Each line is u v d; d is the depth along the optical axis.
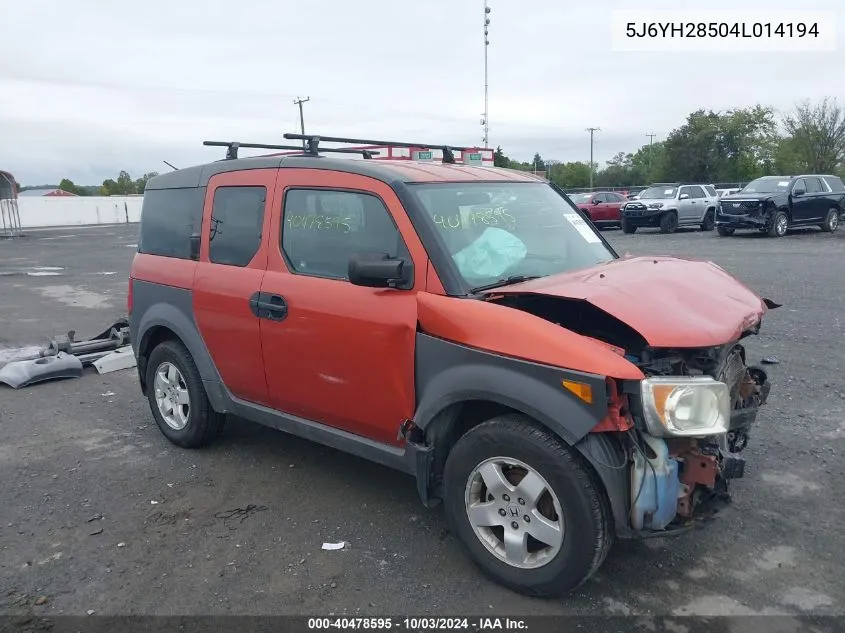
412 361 3.53
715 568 3.52
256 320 4.33
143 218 5.54
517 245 3.96
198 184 4.95
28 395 6.84
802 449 4.91
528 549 3.33
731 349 3.68
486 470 3.34
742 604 3.23
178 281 4.97
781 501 4.19
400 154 6.20
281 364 4.24
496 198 4.14
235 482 4.69
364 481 4.66
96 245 26.80
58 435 5.69
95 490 4.61
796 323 8.79
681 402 2.92
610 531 3.09
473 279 3.56
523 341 3.12
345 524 4.07
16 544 3.93
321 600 3.34
